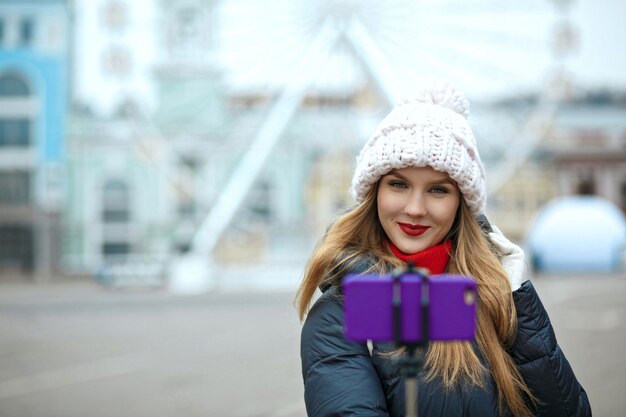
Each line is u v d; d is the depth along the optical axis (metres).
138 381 9.37
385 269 2.17
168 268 34.84
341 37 26.77
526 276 2.26
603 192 47.34
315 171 43.41
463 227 2.25
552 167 47.28
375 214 2.28
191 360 11.16
